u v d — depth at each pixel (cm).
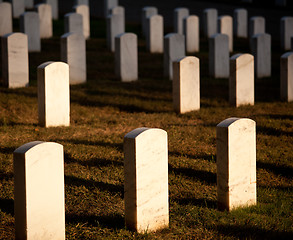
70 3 4556
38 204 750
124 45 2194
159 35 2884
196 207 955
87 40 3103
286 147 1347
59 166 774
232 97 1833
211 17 3306
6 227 853
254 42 2372
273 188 1084
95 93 1962
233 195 931
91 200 976
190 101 1750
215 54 2355
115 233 834
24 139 1341
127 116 1694
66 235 823
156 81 2247
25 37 1922
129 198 830
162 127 1534
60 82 1507
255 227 863
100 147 1291
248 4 4697
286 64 1897
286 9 4478
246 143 938
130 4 4659
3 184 1035
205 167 1176
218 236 840
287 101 1919
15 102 1705
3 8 2691
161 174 851
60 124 1525
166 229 863
